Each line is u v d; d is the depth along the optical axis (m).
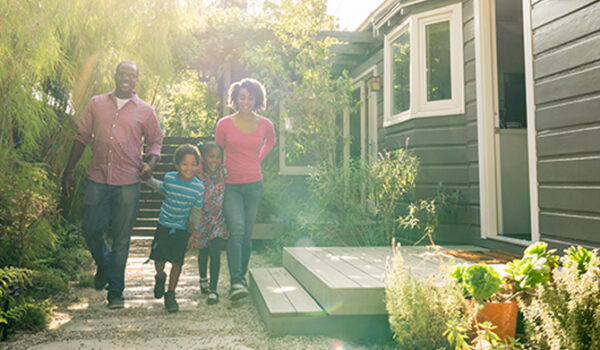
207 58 7.91
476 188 4.90
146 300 3.95
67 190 3.82
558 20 3.48
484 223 4.73
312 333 3.00
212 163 3.78
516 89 6.35
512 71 6.34
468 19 5.09
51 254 5.03
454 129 5.23
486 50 4.83
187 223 3.58
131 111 3.80
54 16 3.86
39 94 4.10
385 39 6.48
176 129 15.92
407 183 5.52
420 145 5.48
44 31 3.72
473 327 2.48
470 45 5.05
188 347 2.78
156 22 5.88
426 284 2.59
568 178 3.38
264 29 7.86
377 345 2.86
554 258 2.67
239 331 3.11
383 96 6.99
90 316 3.44
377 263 3.75
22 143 4.30
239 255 3.73
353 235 5.70
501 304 2.47
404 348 2.57
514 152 4.83
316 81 6.85
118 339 2.92
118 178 3.72
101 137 3.70
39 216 3.84
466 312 2.45
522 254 4.06
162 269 3.68
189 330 3.12
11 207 3.61
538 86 3.70
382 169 5.50
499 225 4.73
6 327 2.86
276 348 2.78
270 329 2.97
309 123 7.15
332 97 7.23
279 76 7.59
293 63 7.64
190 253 6.64
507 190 4.80
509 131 4.82
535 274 2.53
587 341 2.01
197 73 9.00
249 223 3.99
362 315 2.99
